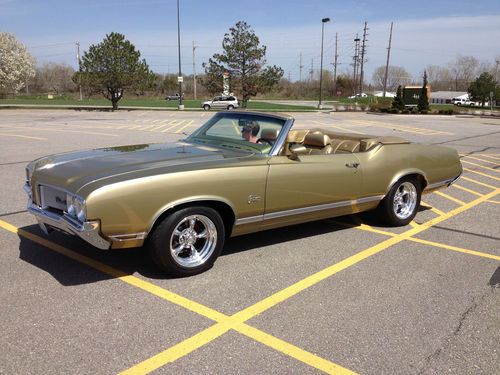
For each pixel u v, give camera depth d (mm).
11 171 8977
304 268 4438
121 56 40250
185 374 2752
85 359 2861
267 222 4543
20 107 44500
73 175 3865
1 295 3676
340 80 102562
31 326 3221
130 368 2791
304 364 2887
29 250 4680
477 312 3625
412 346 3125
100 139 15570
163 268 4008
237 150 4762
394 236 5523
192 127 22859
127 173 3775
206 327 3293
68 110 41344
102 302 3609
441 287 4078
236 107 47750
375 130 23328
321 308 3631
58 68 111000
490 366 2926
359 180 5219
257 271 4328
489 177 9883
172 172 3834
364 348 3082
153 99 87875
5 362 2809
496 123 31578
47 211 4004
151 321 3350
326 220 6152
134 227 3689
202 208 4039
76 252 4652
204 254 4211
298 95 102250
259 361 2902
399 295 3896
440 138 19109
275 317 3467
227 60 43844
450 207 7098
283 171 4484
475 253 4980
